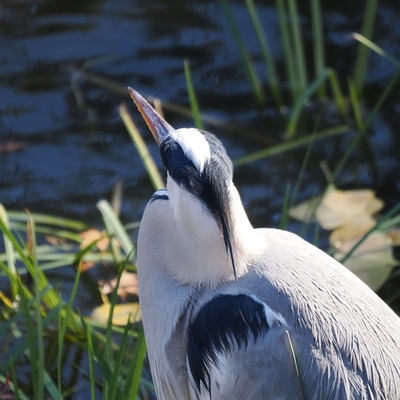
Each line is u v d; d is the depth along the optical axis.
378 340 5.75
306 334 5.70
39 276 8.22
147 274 6.59
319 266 6.11
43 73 12.52
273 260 6.12
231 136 11.62
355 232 9.92
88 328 6.61
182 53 12.89
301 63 11.77
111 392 6.44
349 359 5.66
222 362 5.84
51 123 11.80
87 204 10.52
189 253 6.19
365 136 11.60
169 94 12.23
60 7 13.64
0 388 7.46
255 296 5.89
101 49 12.91
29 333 6.58
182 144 5.86
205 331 5.97
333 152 11.43
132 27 13.28
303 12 13.51
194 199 5.87
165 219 6.45
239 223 6.01
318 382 5.62
